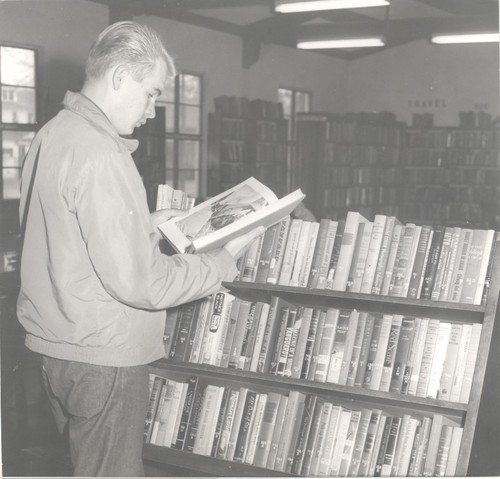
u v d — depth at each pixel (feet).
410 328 7.38
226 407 8.05
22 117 30.42
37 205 6.31
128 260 5.90
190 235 6.89
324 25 43.73
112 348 6.26
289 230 7.89
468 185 42.93
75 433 6.45
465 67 49.21
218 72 41.68
